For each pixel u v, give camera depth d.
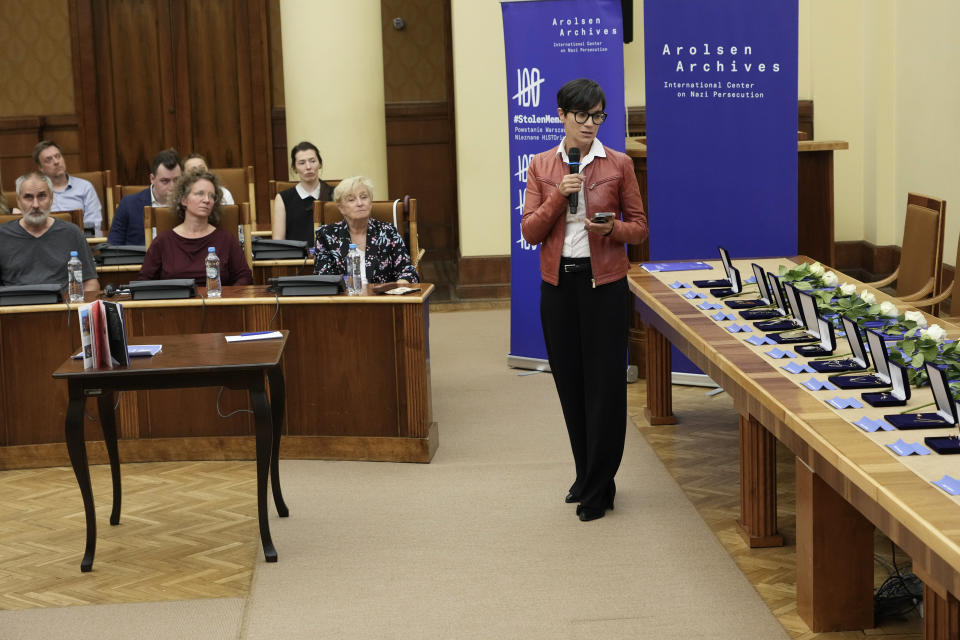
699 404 6.22
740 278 4.98
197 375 4.02
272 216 8.05
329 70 8.91
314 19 8.87
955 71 7.84
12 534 4.52
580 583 3.87
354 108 8.98
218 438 5.43
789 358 3.78
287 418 5.40
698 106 6.18
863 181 9.63
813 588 3.42
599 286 4.31
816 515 3.38
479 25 9.24
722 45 6.13
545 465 5.22
